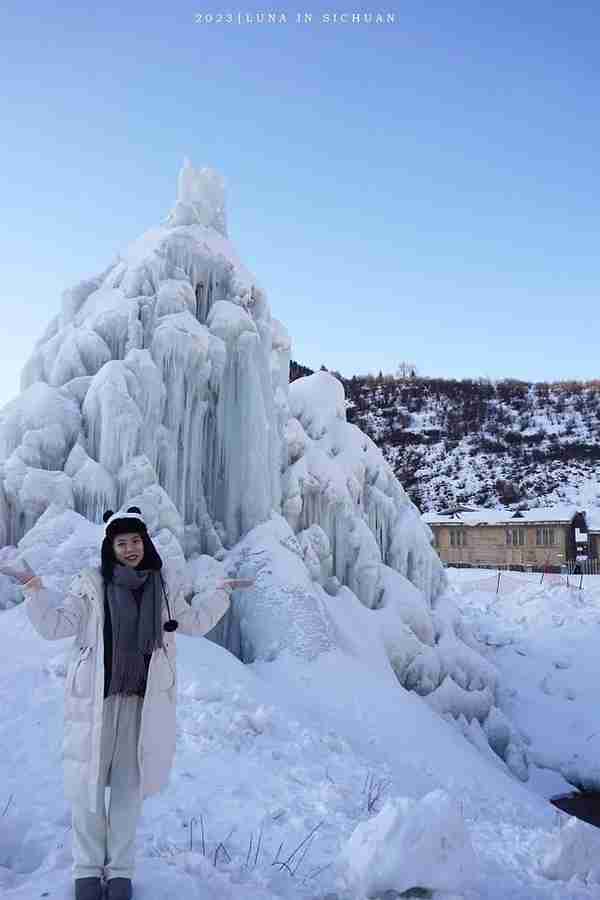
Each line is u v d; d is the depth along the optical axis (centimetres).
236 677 927
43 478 1148
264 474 1377
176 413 1309
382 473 1883
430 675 1485
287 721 791
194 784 553
